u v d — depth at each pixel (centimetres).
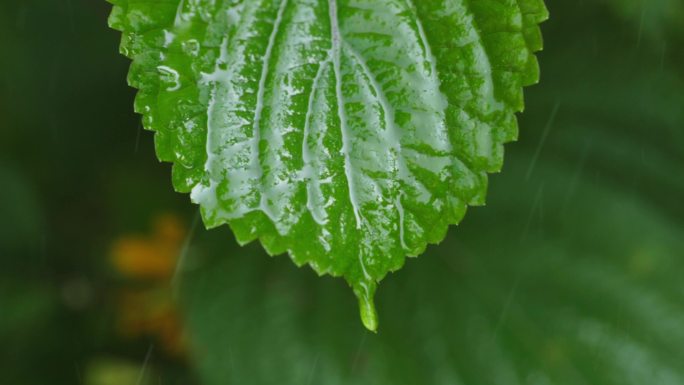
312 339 64
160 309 77
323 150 43
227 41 43
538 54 73
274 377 64
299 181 43
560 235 67
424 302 67
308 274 67
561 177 69
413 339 65
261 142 43
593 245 67
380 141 43
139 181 79
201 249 68
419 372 64
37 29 81
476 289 67
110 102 82
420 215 43
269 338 65
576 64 72
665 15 61
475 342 65
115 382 75
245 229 43
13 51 80
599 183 69
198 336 64
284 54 43
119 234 78
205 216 43
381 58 43
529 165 69
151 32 43
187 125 43
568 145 70
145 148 81
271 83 43
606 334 65
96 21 83
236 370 64
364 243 43
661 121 69
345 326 65
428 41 43
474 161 43
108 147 82
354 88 43
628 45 71
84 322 77
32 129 81
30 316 75
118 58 83
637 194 68
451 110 43
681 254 66
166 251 77
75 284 78
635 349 64
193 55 43
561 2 71
